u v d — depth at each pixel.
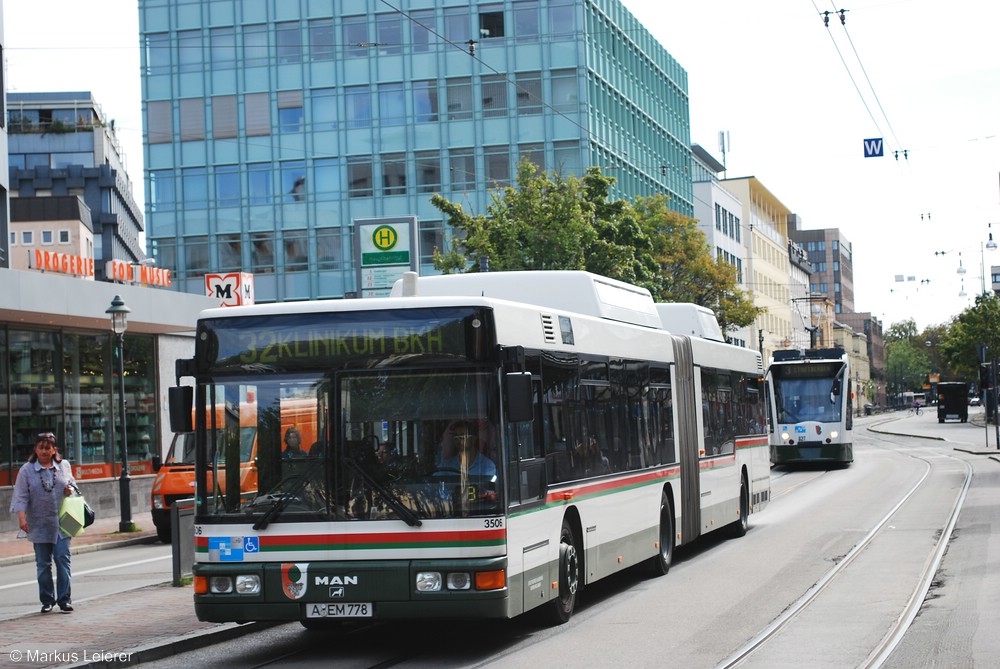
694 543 21.44
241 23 64.50
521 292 15.10
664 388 17.34
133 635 12.38
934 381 148.50
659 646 11.34
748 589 15.16
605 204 43.22
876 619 12.46
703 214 94.56
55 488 14.57
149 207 65.12
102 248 105.62
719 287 59.19
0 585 19.80
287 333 11.10
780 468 48.03
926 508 26.23
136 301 34.25
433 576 10.67
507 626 13.00
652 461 16.45
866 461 49.88
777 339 125.75
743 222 112.88
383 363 10.99
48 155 106.06
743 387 22.88
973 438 69.00
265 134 64.38
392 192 63.38
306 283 64.00
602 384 14.48
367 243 31.95
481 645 11.88
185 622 13.20
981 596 13.71
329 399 10.98
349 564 10.74
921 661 10.12
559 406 12.86
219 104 64.69
